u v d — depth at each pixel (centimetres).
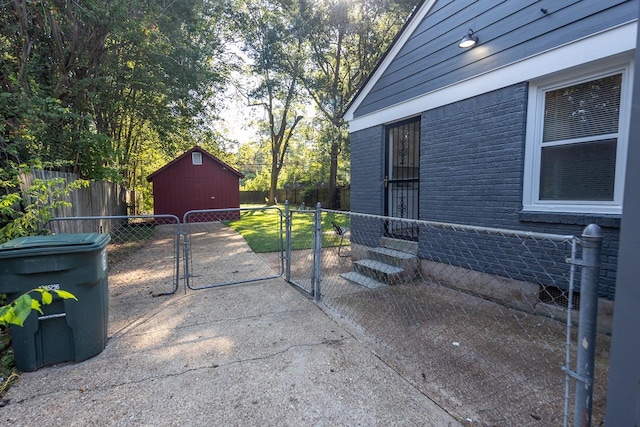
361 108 636
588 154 329
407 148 602
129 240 934
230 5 1441
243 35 1680
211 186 1491
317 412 205
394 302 405
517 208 378
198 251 751
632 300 126
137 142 1530
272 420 198
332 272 560
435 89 477
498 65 393
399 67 541
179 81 934
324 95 1838
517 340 303
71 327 260
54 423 196
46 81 704
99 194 888
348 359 268
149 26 791
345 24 1598
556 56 337
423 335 314
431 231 486
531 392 226
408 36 520
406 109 528
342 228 811
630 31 286
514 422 196
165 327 333
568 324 162
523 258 374
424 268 499
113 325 338
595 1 307
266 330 323
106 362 265
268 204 2409
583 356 149
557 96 352
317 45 1722
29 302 146
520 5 367
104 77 789
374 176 601
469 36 419
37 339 252
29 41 590
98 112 942
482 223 418
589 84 326
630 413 128
